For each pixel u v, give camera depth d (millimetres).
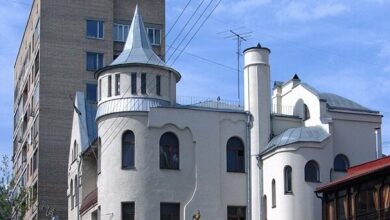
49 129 71000
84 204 51312
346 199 39375
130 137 45969
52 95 71812
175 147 46594
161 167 45844
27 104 82188
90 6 75312
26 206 59062
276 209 44938
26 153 82000
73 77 72875
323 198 41875
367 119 48812
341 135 47938
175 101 48594
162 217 45344
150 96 46812
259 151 47688
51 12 73812
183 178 46219
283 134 46188
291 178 44562
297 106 50000
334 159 47344
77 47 73812
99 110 47562
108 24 75500
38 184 69438
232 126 48062
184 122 46906
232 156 47812
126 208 45094
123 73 46969
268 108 48656
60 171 70312
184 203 45844
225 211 46594
